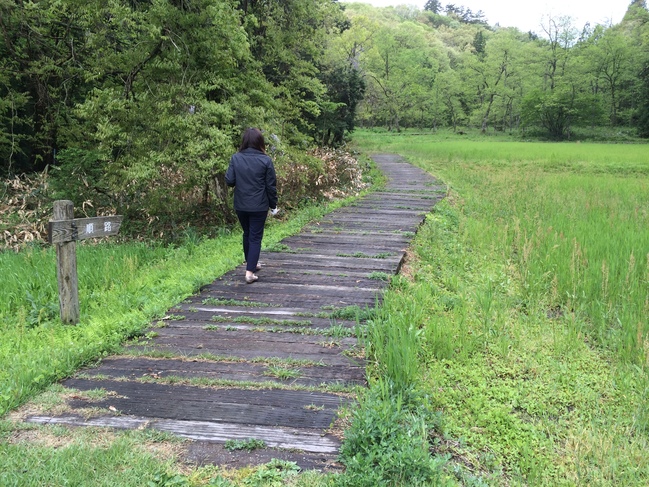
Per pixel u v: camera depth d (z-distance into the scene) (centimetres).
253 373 369
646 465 277
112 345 418
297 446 279
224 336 443
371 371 366
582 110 5334
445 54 8412
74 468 251
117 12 920
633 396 357
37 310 555
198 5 989
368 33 5469
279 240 824
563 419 327
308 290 573
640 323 441
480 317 505
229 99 1046
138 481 244
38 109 1427
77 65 1345
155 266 761
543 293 595
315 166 1332
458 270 707
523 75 6203
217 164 960
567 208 1097
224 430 294
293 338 436
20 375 352
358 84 2577
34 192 1221
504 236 805
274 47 1328
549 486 259
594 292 564
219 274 642
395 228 920
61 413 313
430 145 3544
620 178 1834
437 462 255
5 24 1281
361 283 598
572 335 452
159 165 1009
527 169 2155
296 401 327
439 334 423
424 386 346
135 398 332
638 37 6259
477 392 352
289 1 1352
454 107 6650
